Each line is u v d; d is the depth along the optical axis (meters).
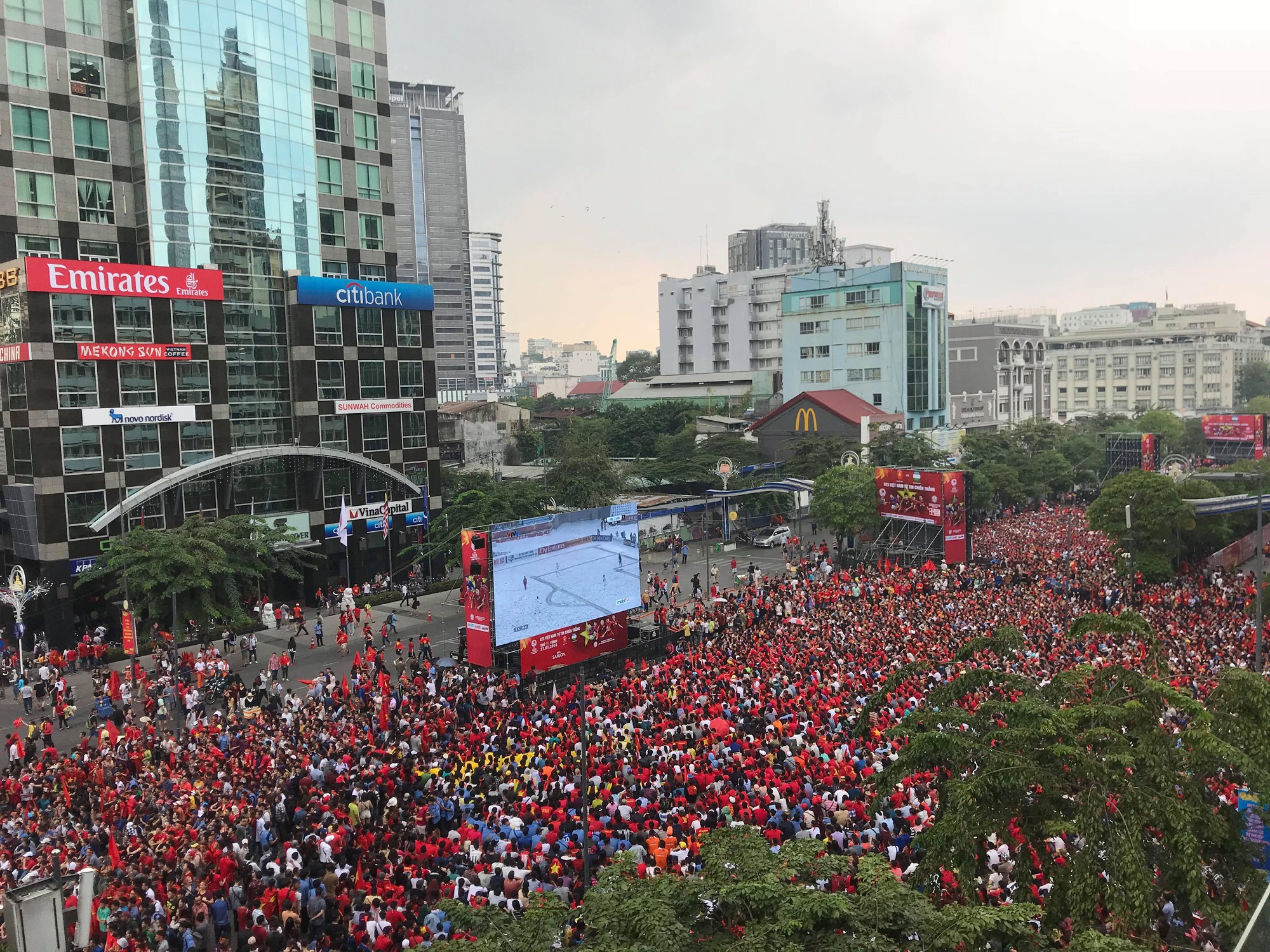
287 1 72.06
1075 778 15.63
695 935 13.43
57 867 14.88
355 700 40.31
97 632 55.75
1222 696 16.62
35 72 61.31
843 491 73.44
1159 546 59.25
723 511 89.62
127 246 66.00
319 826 26.25
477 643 45.91
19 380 58.00
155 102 64.88
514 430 135.38
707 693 35.62
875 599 52.72
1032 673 36.19
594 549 48.78
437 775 29.06
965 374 166.62
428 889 21.33
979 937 12.11
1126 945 11.70
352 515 73.25
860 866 13.98
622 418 144.38
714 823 22.19
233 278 68.69
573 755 28.70
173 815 27.53
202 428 65.44
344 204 77.25
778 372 171.00
